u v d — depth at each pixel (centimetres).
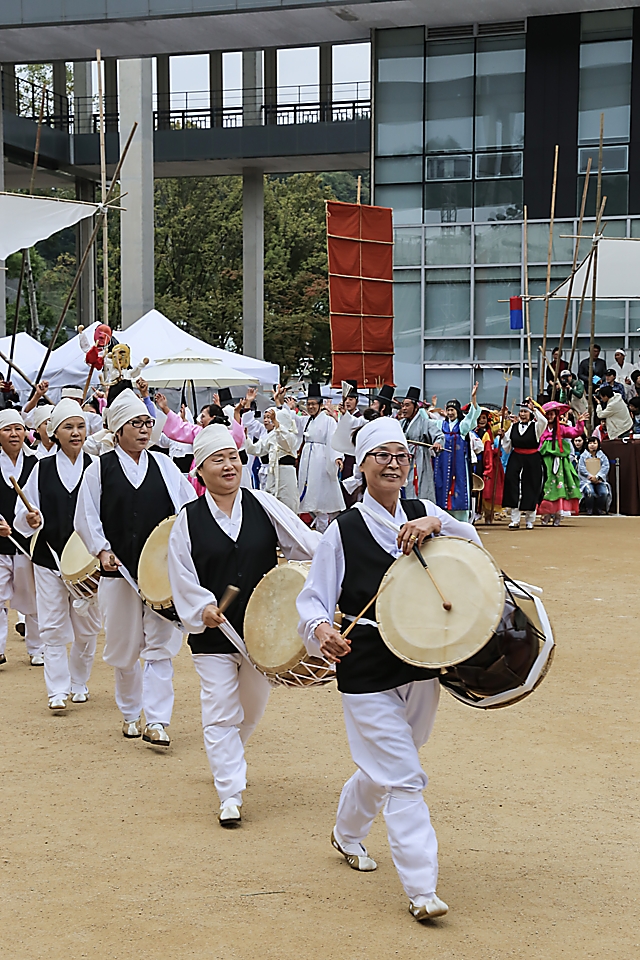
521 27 2753
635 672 863
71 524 768
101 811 554
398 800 420
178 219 4712
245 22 2683
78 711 775
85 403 1009
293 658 507
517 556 1559
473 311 2806
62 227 1155
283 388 1858
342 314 1884
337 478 1783
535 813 546
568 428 2055
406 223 2839
